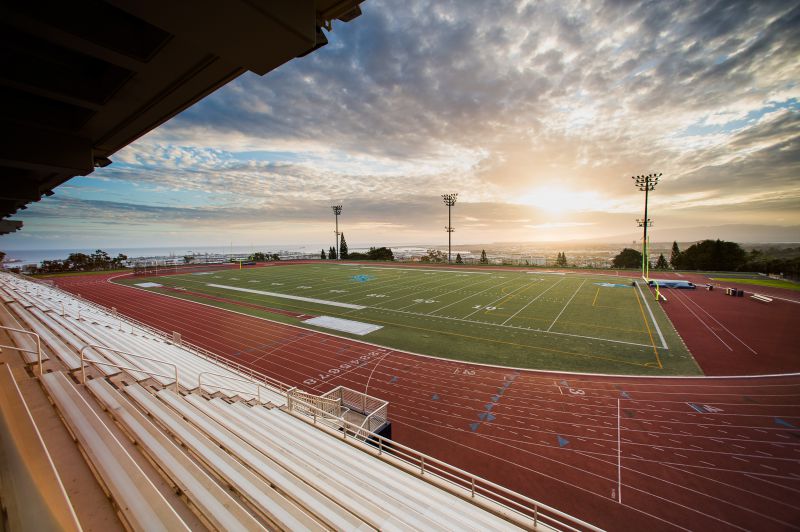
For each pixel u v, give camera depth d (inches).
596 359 596.7
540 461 341.7
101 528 122.3
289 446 240.4
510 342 691.4
